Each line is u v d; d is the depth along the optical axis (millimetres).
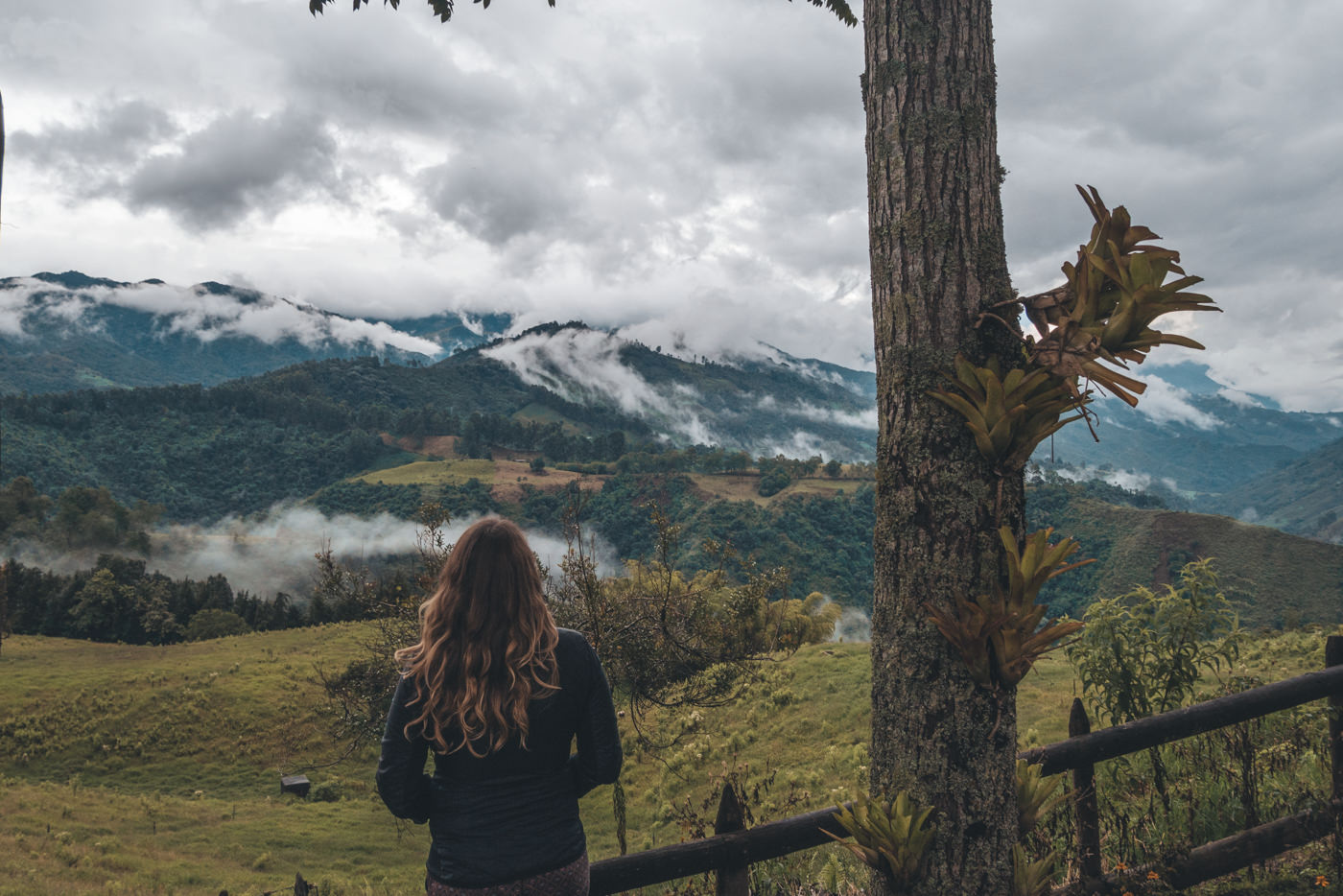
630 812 17953
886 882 2189
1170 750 4379
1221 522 175500
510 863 1774
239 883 20625
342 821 29047
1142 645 5172
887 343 2289
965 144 2232
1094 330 1900
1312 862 3277
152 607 83688
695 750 18516
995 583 2137
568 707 1896
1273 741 4398
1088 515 195125
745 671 7039
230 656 53125
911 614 2195
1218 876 3160
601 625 6211
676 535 6832
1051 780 2410
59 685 47312
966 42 2268
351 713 7191
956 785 2127
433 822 1873
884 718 2268
